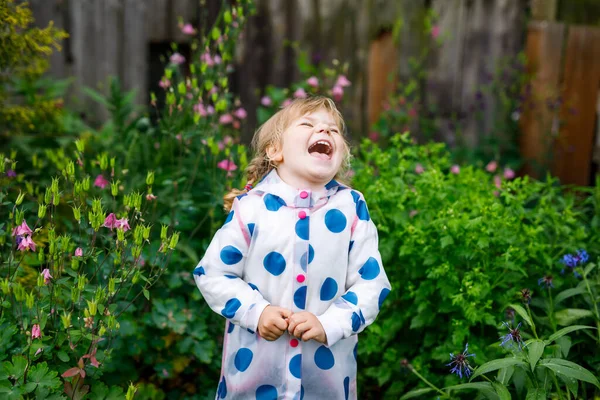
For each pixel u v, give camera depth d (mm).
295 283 1722
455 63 4469
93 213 1975
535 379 1835
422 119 4418
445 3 4438
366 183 2670
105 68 4379
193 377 2561
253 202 1799
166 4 4344
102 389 1953
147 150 2969
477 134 4473
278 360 1728
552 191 2695
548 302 2273
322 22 4457
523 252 2283
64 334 1881
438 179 2506
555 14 4359
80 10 4289
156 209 2701
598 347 2164
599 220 2656
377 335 2475
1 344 1828
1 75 3115
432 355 2316
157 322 2328
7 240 2344
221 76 2854
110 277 1902
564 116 4328
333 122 1834
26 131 3318
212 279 1749
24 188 2736
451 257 2346
